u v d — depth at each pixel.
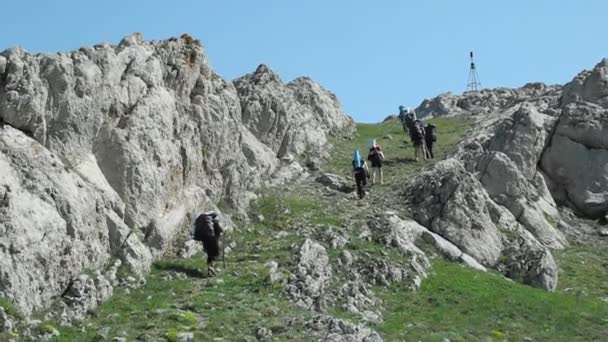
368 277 31.20
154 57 34.72
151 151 31.81
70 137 29.22
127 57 33.34
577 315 31.27
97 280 25.75
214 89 39.38
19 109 27.48
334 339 23.58
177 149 33.69
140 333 23.09
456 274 33.50
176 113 34.25
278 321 24.94
